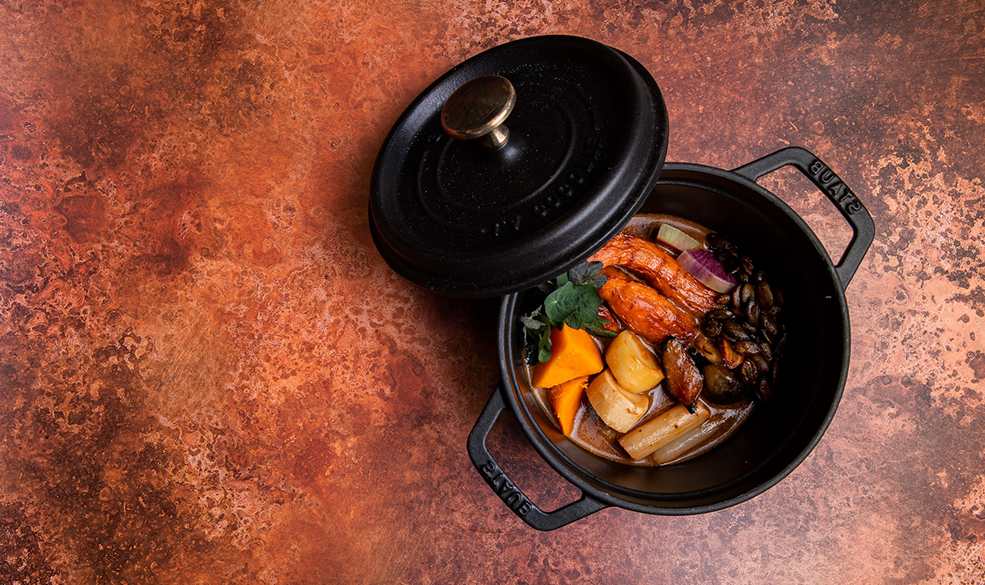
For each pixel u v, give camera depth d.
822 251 0.69
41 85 0.82
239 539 0.80
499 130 0.65
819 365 0.70
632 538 0.78
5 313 0.81
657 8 0.80
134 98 0.82
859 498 0.77
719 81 0.80
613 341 0.74
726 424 0.74
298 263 0.81
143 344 0.81
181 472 0.80
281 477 0.80
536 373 0.74
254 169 0.81
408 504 0.79
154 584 0.80
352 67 0.82
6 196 0.82
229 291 0.81
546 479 0.78
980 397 0.77
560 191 0.66
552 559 0.78
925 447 0.77
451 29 0.81
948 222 0.78
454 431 0.79
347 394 0.80
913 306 0.78
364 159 0.81
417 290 0.80
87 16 0.83
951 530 0.76
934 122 0.79
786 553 0.77
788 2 0.80
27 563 0.80
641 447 0.73
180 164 0.82
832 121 0.79
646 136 0.65
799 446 0.69
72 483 0.80
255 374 0.80
